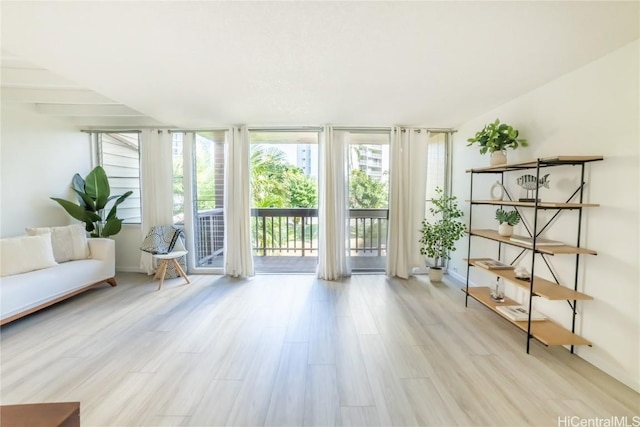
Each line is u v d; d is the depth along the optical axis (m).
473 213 3.63
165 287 3.67
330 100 2.83
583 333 2.11
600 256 1.97
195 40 1.69
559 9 1.42
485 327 2.62
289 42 1.72
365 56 1.91
